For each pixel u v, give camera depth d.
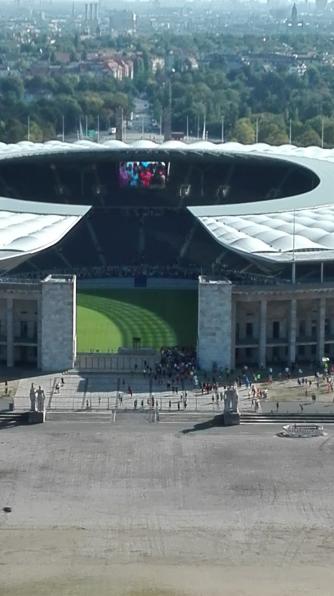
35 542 192.38
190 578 180.25
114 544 192.12
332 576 182.12
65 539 193.75
